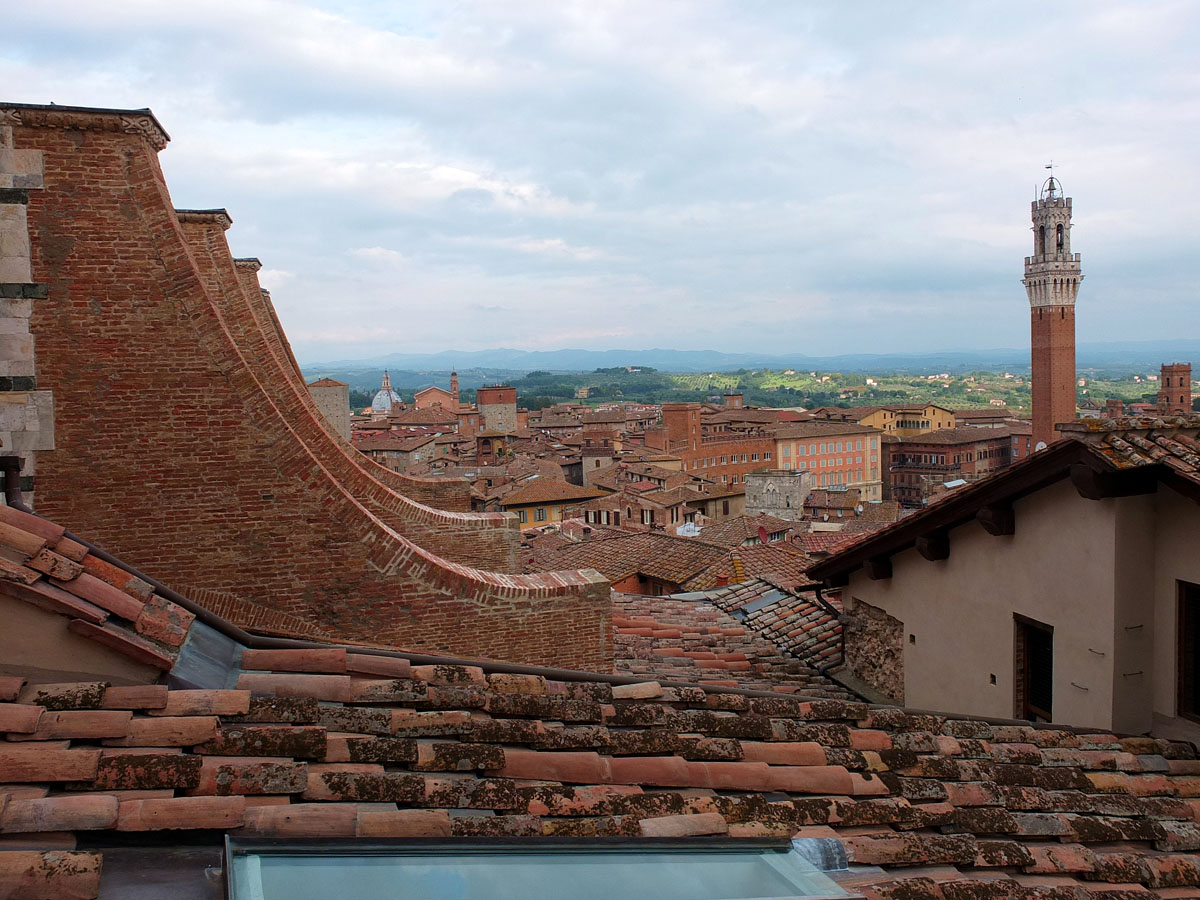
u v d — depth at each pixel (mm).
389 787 5223
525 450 157375
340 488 11203
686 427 160000
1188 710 9156
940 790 6871
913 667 12734
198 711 5496
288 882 3803
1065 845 6594
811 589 18797
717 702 7789
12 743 4938
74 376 10625
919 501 169375
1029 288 149250
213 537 10945
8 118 10344
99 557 6363
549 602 12023
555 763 6020
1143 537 9258
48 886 3814
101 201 10625
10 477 9984
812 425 179625
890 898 5129
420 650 11281
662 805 5664
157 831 4410
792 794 6406
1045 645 10516
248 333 15508
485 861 4242
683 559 33781
